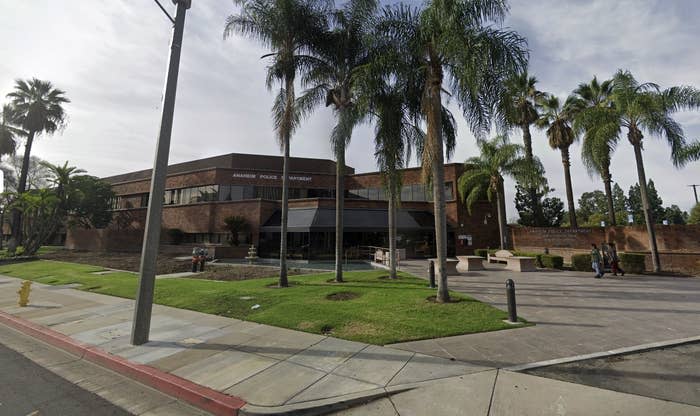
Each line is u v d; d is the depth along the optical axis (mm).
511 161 23891
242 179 32438
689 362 5125
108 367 5945
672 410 3746
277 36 13766
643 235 21250
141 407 4461
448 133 12492
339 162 14156
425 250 28594
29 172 47219
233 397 4422
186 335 7223
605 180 25281
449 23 8859
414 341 6305
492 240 28984
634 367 4961
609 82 24766
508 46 9047
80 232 37781
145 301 6906
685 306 8797
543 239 24766
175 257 26297
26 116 33281
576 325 7094
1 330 8617
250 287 12680
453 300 9336
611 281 13609
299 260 25922
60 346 7145
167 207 34125
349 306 8938
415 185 31344
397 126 12219
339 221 13953
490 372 4836
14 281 17391
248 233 28594
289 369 5223
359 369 5109
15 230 33000
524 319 7551
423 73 10883
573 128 19281
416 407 4012
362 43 13180
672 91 16797
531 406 3896
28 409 4367
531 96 27312
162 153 7504
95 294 12969
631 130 18078
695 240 19609
